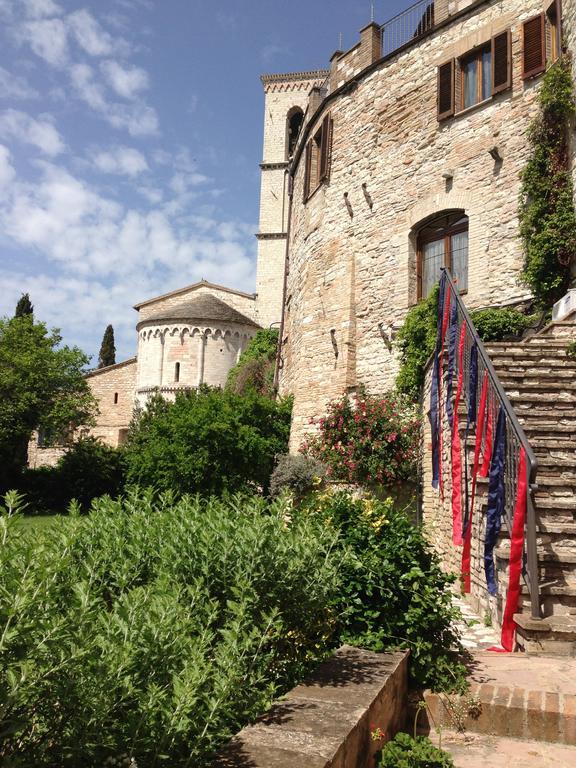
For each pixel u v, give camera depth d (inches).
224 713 105.2
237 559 136.7
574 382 322.0
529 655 179.6
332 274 669.9
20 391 1012.5
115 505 181.3
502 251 511.2
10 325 1039.6
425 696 155.3
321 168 712.4
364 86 663.8
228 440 641.6
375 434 528.7
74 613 92.7
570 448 265.7
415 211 586.9
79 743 82.1
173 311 1552.7
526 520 195.3
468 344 292.8
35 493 1024.9
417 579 170.6
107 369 1691.7
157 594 118.7
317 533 165.6
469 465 271.0
